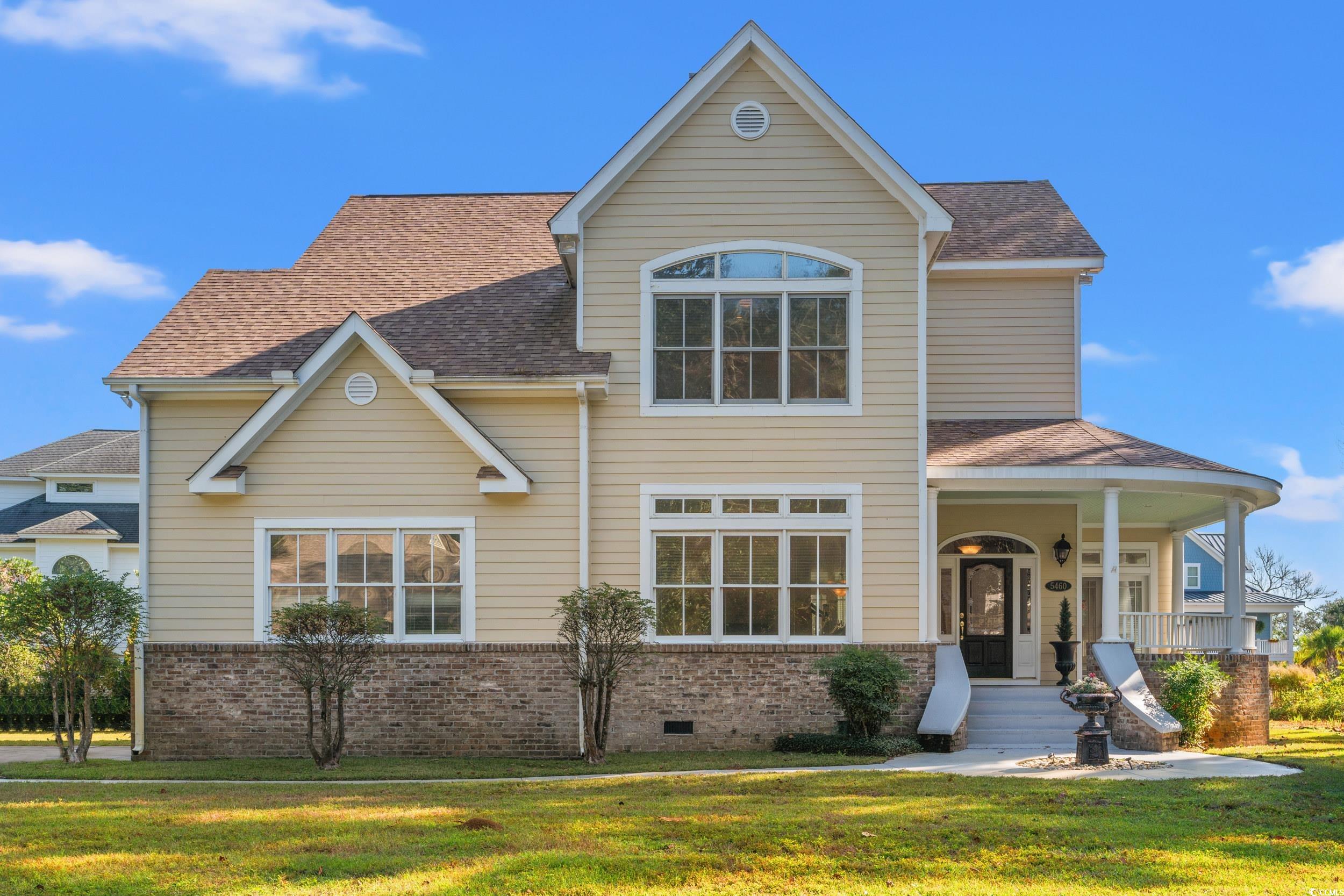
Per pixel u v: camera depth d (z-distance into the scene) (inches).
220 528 673.0
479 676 660.1
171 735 661.9
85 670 644.1
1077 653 793.6
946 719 636.1
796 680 660.1
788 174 687.7
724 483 673.0
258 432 663.8
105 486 1487.5
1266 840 385.1
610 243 689.0
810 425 674.2
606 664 630.5
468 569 666.2
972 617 824.9
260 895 313.4
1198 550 1706.4
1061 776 529.0
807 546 671.8
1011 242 846.5
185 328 733.3
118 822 408.5
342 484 671.8
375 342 663.8
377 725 658.2
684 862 350.6
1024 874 342.3
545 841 375.9
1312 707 973.8
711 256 686.5
